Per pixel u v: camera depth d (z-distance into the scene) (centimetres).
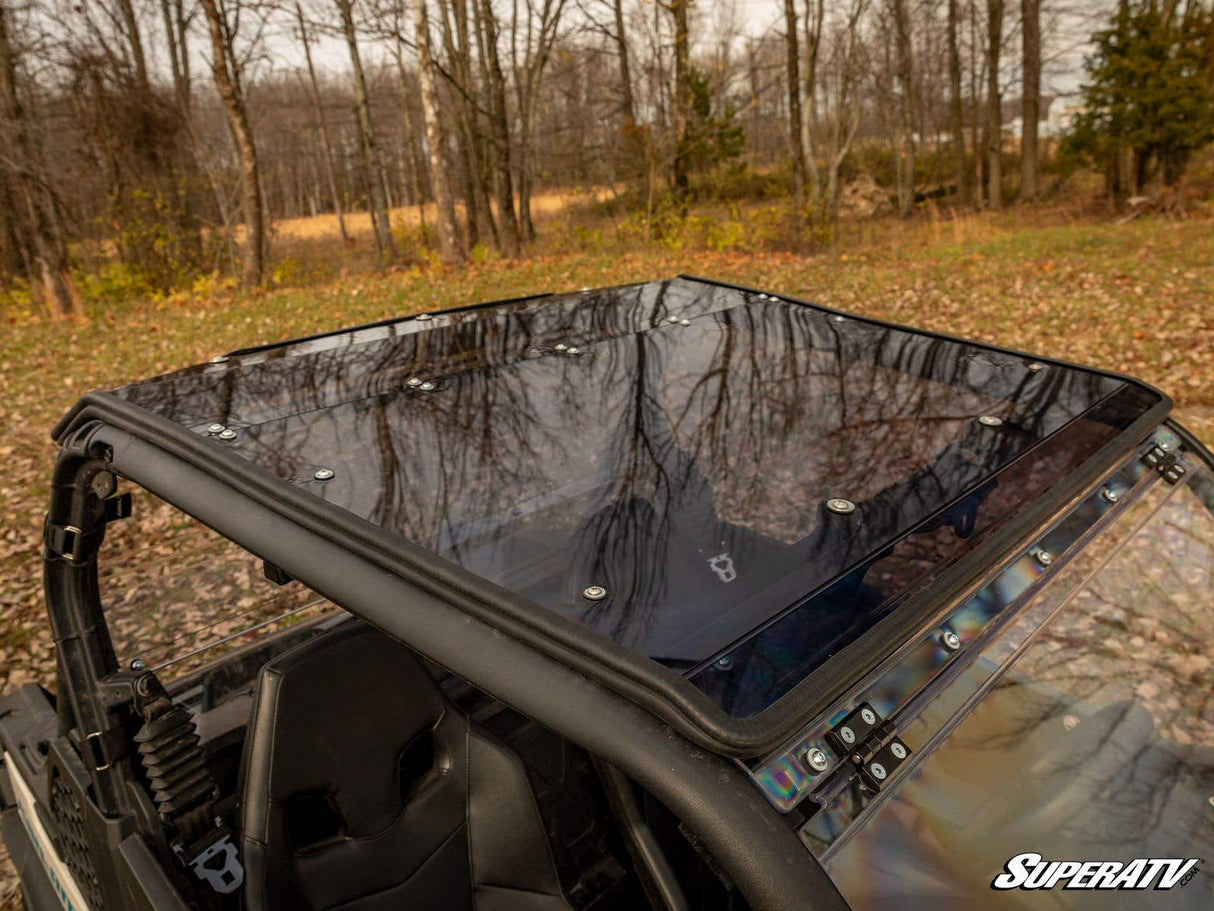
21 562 585
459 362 192
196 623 302
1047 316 1027
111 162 2244
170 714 185
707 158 3372
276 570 154
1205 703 156
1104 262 1349
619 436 159
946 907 116
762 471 148
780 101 3503
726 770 95
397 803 193
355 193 6681
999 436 163
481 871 203
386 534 126
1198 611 162
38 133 1825
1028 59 3142
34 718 262
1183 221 1988
